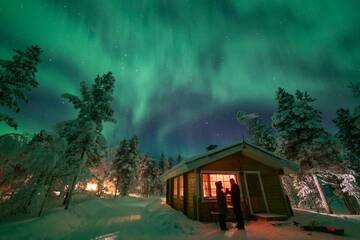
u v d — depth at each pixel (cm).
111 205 1797
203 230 855
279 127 2147
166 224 898
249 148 1203
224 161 1203
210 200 1080
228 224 951
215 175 1189
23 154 990
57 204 1359
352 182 1769
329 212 1695
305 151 1869
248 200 1139
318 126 1895
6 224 798
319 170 1788
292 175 1981
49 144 1113
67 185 1184
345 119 2336
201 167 1150
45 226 815
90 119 1897
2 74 1364
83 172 1302
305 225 862
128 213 1342
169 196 1689
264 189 1185
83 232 814
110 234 774
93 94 2053
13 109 1340
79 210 1227
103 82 2120
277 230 838
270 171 1245
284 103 2194
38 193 1001
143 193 4941
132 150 3956
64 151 1141
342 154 1850
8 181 952
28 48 1496
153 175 5291
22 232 717
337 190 2005
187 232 809
